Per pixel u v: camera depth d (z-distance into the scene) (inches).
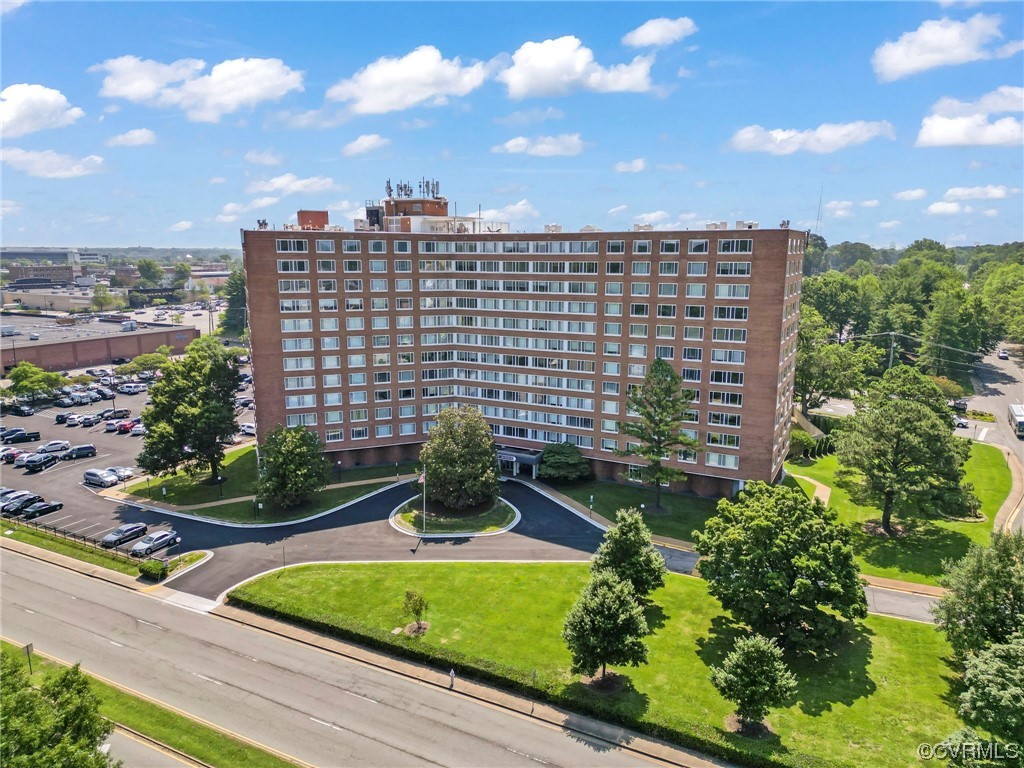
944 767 1509.6
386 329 3614.7
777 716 1691.7
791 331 3235.7
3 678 1226.6
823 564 1903.3
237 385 3767.2
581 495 3275.1
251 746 1579.7
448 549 2689.5
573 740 1619.1
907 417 2669.8
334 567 2527.1
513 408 3688.5
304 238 3376.0
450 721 1686.8
